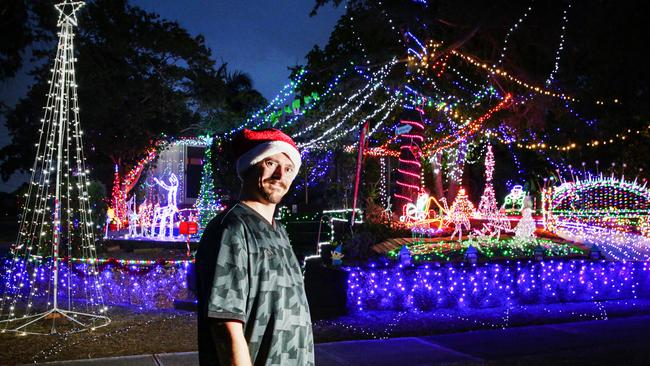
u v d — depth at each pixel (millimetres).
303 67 20109
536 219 15922
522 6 16125
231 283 2361
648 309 9305
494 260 10133
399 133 16172
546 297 9930
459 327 8016
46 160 9734
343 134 19891
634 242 12711
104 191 13977
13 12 22188
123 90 25953
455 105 18375
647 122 17094
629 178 18344
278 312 2445
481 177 26391
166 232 19531
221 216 2561
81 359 6254
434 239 12086
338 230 12906
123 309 9352
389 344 7016
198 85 28219
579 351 6707
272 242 2535
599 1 15203
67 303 9805
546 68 18297
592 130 17969
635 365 6176
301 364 2494
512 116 18625
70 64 8891
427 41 17219
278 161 2672
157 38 26609
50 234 11141
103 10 25828
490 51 18547
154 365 6004
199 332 2467
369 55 17547
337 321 8414
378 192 21516
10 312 8750
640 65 15383
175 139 27859
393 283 9203
